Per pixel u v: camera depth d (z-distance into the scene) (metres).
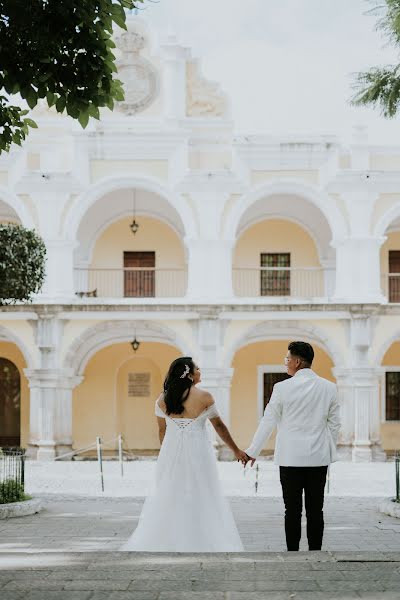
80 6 7.62
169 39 29.08
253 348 32.06
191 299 28.34
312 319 28.55
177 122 28.95
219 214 28.62
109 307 28.25
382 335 28.58
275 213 31.67
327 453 7.75
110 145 28.75
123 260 31.75
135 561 6.21
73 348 28.52
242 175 28.66
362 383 28.23
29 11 7.53
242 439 31.80
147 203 31.22
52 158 29.02
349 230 28.81
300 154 28.78
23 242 18.33
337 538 10.88
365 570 5.87
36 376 28.33
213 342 28.31
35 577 5.64
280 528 12.00
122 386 32.22
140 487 20.20
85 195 28.67
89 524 12.55
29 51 7.92
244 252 31.83
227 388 28.38
